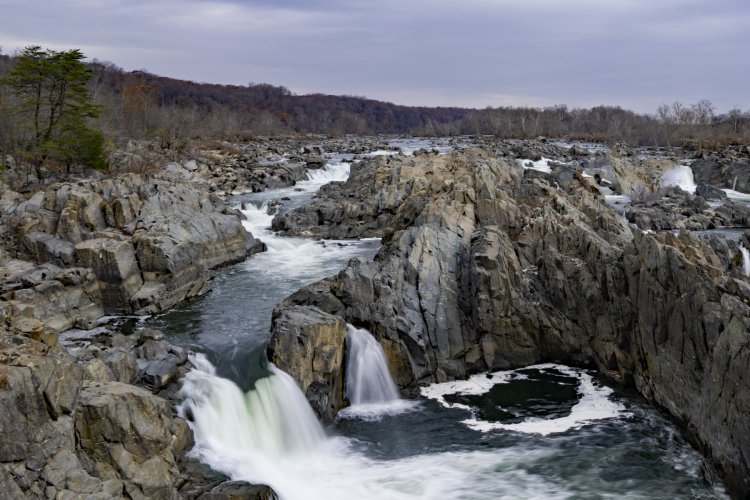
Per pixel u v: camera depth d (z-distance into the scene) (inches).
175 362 959.6
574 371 1148.5
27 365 601.0
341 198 2347.4
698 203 2544.3
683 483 810.8
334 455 888.3
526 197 1663.4
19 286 1219.9
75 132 2322.8
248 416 905.5
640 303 1037.8
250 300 1422.2
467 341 1157.7
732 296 856.9
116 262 1314.0
